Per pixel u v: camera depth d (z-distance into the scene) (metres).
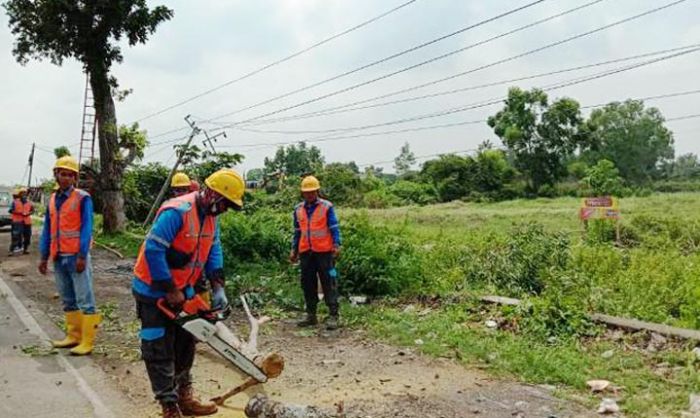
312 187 8.25
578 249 12.86
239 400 5.36
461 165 55.94
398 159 77.69
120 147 22.02
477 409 5.05
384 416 4.89
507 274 10.38
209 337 4.62
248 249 13.13
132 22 20.47
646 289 9.27
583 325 7.36
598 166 51.78
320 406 5.14
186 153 21.39
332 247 8.24
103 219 21.69
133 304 9.69
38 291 10.72
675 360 6.21
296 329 8.14
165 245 4.42
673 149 78.19
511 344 6.83
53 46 20.70
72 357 6.57
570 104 55.44
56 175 6.70
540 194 55.31
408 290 9.98
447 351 6.76
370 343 7.32
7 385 5.60
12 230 17.30
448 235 17.50
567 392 5.46
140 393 5.47
